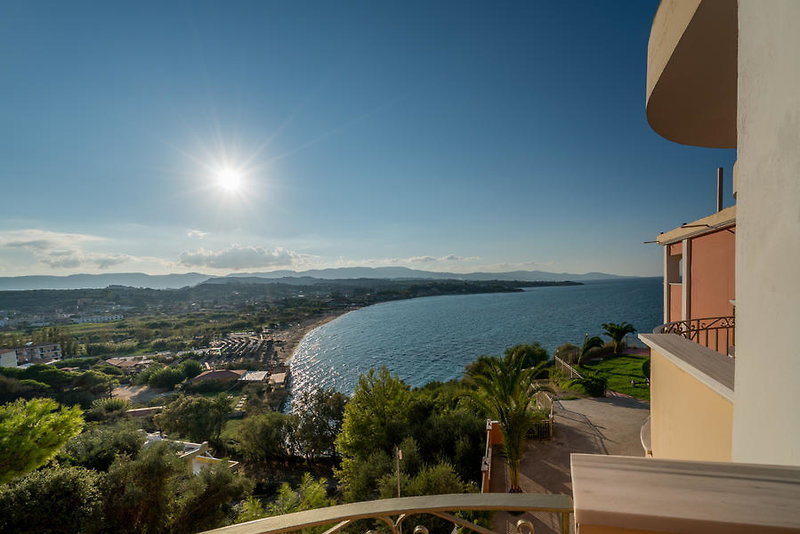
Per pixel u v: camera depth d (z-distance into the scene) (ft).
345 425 52.16
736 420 7.07
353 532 23.80
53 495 29.94
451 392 59.21
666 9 10.80
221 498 39.93
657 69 11.79
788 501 2.98
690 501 3.03
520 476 32.42
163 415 110.11
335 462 92.99
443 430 43.29
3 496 28.35
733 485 3.22
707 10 8.76
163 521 35.04
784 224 5.60
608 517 2.97
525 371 30.32
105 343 394.93
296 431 91.91
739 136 7.01
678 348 11.98
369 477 38.27
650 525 2.88
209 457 68.74
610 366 78.79
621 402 51.03
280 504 39.24
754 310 6.45
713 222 22.54
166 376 232.94
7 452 18.48
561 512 3.56
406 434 45.09
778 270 5.73
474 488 30.09
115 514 32.09
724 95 13.00
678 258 32.12
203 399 112.57
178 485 39.91
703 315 25.14
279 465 93.97
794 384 5.32
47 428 19.66
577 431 40.86
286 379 234.99
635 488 3.25
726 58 10.69
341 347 323.37
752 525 2.76
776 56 5.83
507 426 30.01
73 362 301.02
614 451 36.22
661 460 3.65
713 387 8.77
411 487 31.12
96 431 42.55
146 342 410.72
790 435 5.38
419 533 3.88
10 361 300.20
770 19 6.00
